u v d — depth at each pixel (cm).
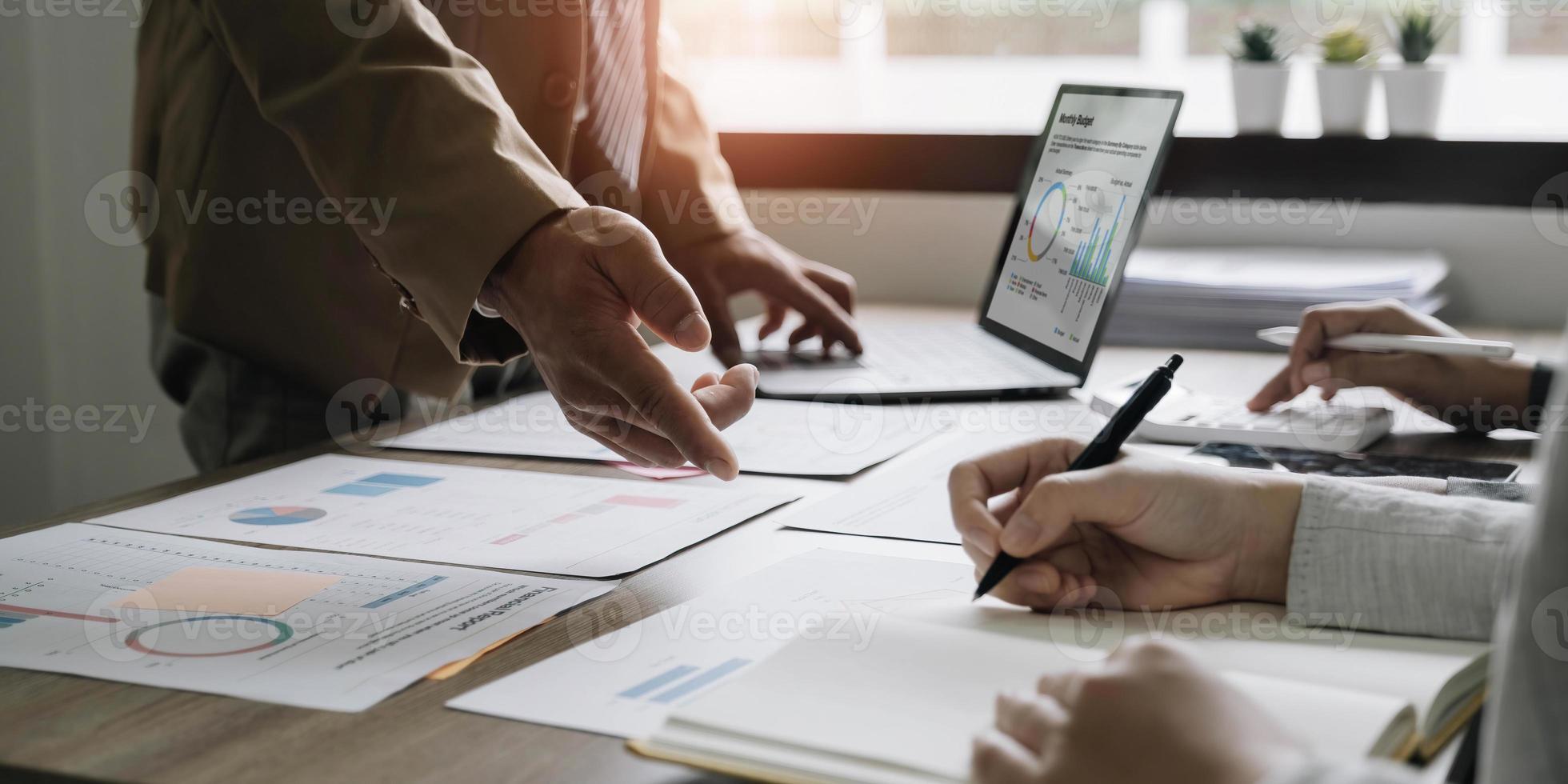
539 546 65
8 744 42
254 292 100
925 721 40
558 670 47
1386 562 51
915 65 176
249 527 69
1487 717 35
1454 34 158
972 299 162
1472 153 137
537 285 63
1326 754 35
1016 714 38
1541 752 31
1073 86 119
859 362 116
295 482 80
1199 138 147
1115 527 51
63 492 171
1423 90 139
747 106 179
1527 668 31
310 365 103
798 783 37
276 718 44
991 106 175
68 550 64
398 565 62
